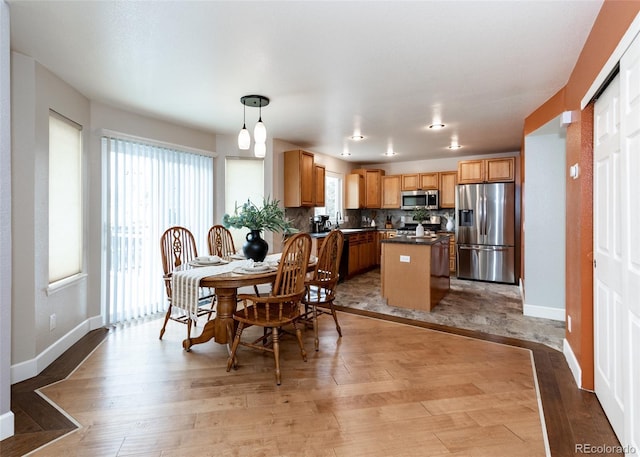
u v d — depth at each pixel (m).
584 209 2.20
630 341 1.51
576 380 2.30
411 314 3.88
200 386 2.23
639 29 1.33
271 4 1.79
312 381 2.30
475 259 5.82
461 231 5.93
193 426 1.80
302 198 5.13
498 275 5.63
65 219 2.90
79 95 3.08
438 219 6.80
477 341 3.03
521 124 4.18
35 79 2.46
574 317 2.45
